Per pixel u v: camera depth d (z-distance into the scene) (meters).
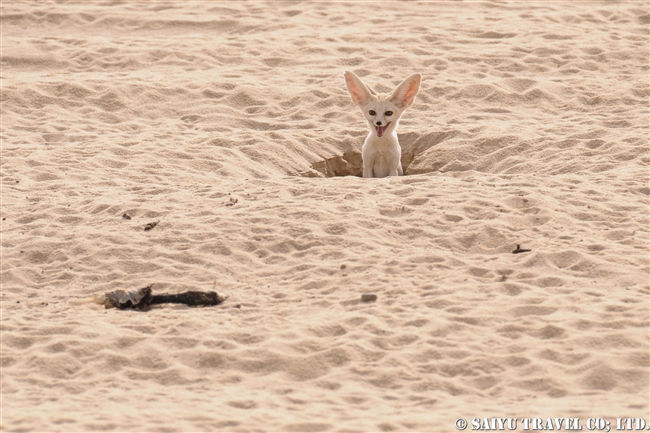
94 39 44.25
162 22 47.72
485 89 36.44
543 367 13.41
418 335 14.59
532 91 36.12
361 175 31.02
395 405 12.48
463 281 17.08
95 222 21.20
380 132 26.97
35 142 30.59
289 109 35.25
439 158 29.16
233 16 49.34
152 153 28.39
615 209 21.30
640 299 15.80
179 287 17.34
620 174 24.66
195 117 34.25
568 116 33.66
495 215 20.61
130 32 46.84
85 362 14.04
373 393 12.89
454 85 36.88
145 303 16.55
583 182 23.77
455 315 15.34
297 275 17.78
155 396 12.83
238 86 36.88
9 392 13.09
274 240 19.48
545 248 18.41
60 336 14.85
